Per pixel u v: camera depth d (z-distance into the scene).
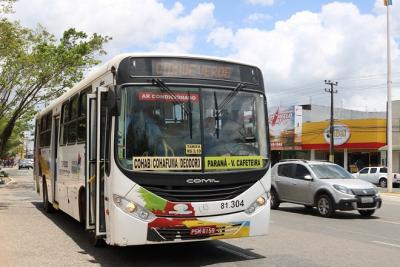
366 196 15.61
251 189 8.36
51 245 10.28
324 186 15.96
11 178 44.72
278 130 54.59
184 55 8.34
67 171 12.06
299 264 8.51
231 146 8.33
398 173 40.94
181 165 7.93
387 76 32.34
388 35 32.34
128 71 8.02
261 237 11.40
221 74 8.55
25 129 42.28
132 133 7.85
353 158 47.44
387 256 9.30
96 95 8.71
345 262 8.71
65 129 12.48
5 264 8.48
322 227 13.39
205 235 7.91
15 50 24.92
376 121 44.31
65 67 31.62
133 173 7.70
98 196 8.48
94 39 32.47
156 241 7.69
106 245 10.09
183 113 8.13
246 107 8.66
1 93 30.25
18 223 13.55
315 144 49.91
